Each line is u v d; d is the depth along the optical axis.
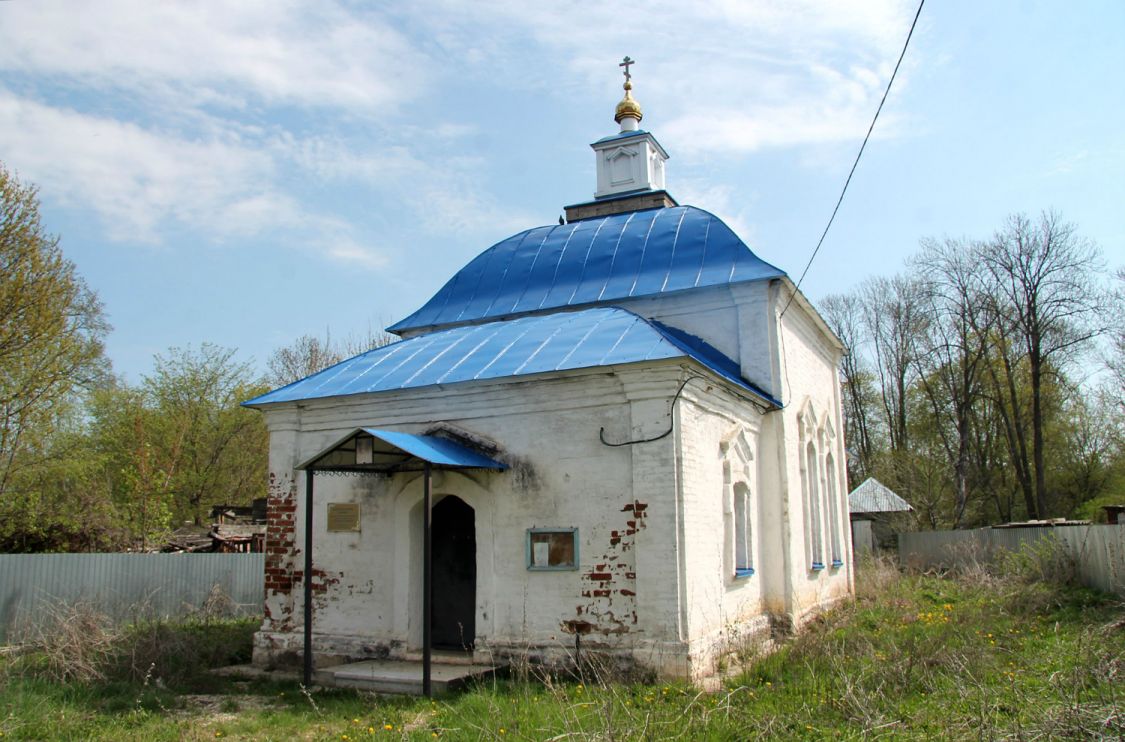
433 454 11.55
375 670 11.96
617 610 11.62
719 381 13.05
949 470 43.38
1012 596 17.78
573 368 12.26
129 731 9.25
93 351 25.92
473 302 18.55
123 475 30.23
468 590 13.47
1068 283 37.88
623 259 17.84
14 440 22.91
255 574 21.25
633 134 21.67
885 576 22.75
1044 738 7.15
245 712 10.28
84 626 12.93
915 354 45.72
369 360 15.36
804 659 10.69
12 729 8.92
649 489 11.67
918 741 7.37
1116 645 11.13
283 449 14.51
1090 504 39.69
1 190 21.97
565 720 7.75
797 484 16.41
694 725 8.12
